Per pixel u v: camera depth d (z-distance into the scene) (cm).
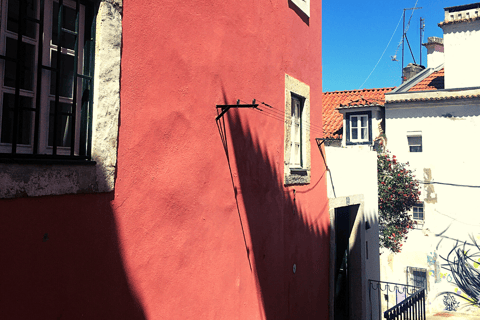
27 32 246
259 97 477
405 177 1506
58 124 267
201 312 360
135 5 297
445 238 1455
